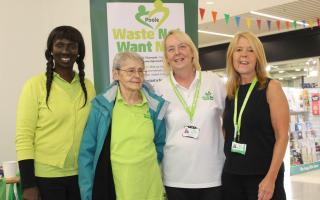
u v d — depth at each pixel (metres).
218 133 2.52
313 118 8.34
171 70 2.62
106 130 2.21
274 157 2.22
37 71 4.21
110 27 3.18
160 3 3.25
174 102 2.50
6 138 3.97
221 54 11.90
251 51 2.38
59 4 4.32
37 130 2.26
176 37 2.52
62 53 2.29
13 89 4.03
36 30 4.20
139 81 2.27
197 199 2.42
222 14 8.53
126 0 3.20
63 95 2.30
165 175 2.47
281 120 2.24
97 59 3.19
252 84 2.38
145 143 2.23
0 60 3.94
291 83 11.02
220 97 2.57
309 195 5.93
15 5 4.05
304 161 7.98
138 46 3.22
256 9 8.23
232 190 2.37
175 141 2.42
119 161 2.18
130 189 2.16
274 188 2.26
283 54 10.55
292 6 8.08
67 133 2.27
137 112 2.29
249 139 2.30
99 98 2.26
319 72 10.38
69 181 2.30
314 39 10.01
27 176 2.16
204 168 2.40
